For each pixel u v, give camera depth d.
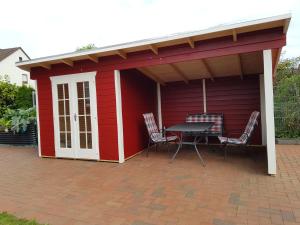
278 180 3.78
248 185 3.61
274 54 4.72
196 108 7.10
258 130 6.51
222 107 6.82
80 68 5.62
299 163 4.71
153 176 4.25
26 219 2.77
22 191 3.77
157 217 2.76
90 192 3.62
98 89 5.47
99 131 5.53
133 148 5.89
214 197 3.23
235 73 6.41
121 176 4.34
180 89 7.25
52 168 5.12
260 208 2.86
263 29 3.96
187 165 4.87
